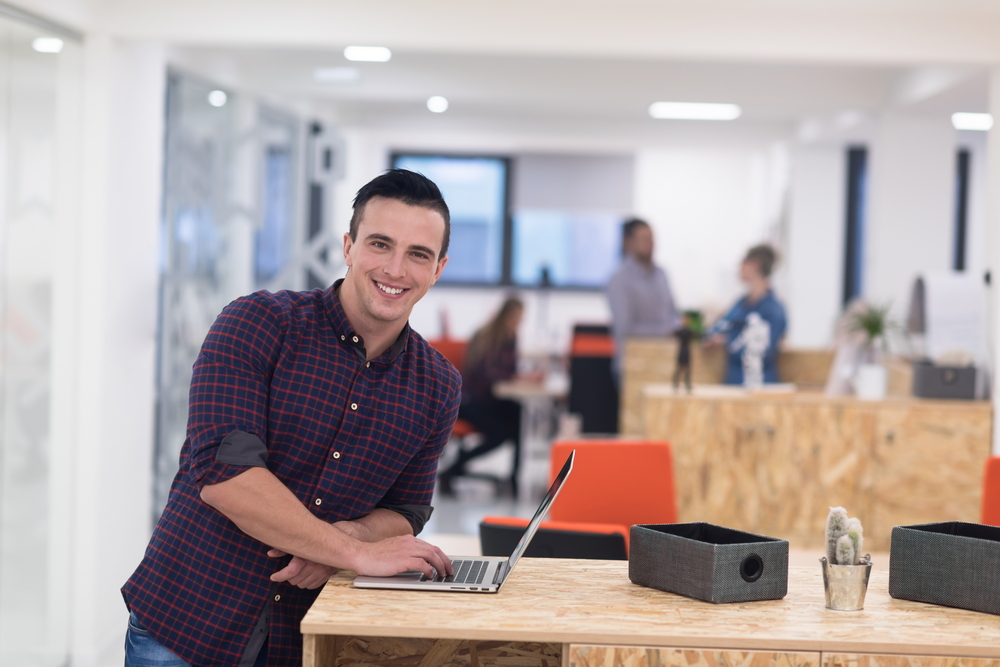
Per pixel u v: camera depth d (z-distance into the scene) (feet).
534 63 21.70
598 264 39.78
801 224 29.86
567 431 22.48
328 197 28.37
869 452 16.39
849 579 5.96
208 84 20.02
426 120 29.94
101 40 13.32
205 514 6.14
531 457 28.78
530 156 37.73
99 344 13.34
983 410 16.05
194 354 19.65
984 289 15.66
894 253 21.31
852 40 14.39
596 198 37.65
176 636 6.14
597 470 11.46
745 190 38.47
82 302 13.33
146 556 6.31
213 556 6.13
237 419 5.95
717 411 16.66
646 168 38.68
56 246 12.80
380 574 6.15
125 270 14.05
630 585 6.41
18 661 12.17
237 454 5.82
